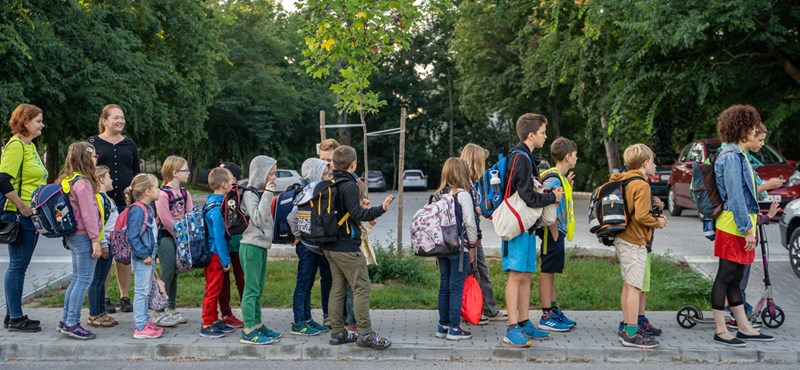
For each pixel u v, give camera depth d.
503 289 8.32
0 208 6.29
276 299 7.94
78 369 5.70
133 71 23.19
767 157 16.38
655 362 5.81
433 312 7.44
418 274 8.94
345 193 5.79
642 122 19.81
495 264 9.96
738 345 5.94
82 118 22.48
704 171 6.14
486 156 6.93
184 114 28.33
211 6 44.59
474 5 29.42
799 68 17.06
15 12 19.12
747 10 15.03
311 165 6.13
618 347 5.92
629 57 17.73
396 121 58.47
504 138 58.69
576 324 6.84
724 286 6.05
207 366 5.76
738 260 5.95
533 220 5.87
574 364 5.77
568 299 7.86
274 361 5.92
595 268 9.45
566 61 21.97
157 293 6.37
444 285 6.30
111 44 22.52
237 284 6.86
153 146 29.61
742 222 5.77
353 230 5.88
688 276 8.51
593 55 20.55
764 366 5.67
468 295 6.21
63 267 10.27
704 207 6.14
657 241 12.97
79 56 21.47
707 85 16.39
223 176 6.34
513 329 5.99
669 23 15.41
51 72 20.47
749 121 5.86
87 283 6.33
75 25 21.59
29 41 19.48
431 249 6.03
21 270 6.50
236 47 44.38
